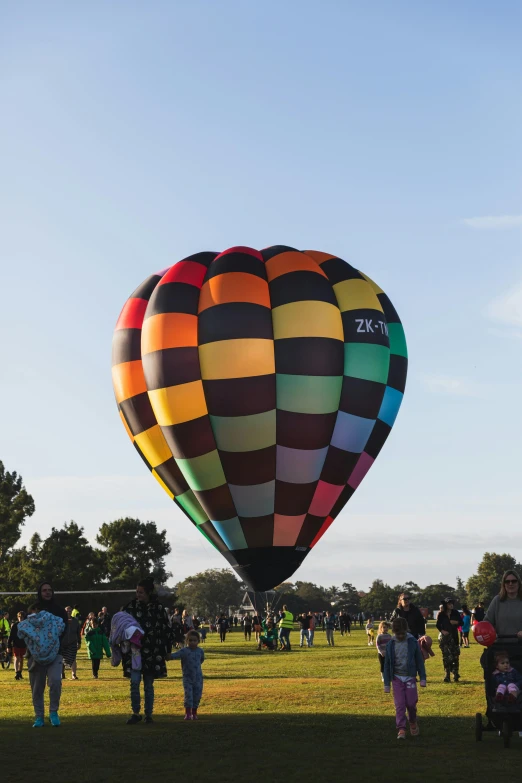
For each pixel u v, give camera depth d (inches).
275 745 420.2
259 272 1130.7
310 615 1563.7
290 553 1136.2
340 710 557.9
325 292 1120.8
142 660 504.7
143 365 1135.6
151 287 1211.9
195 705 522.6
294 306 1096.8
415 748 411.2
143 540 3260.3
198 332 1102.4
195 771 358.0
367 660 1066.1
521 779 339.9
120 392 1181.1
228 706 588.1
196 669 524.4
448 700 608.4
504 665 422.0
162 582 3319.4
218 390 1078.4
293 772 355.3
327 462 1117.1
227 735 451.8
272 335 1090.7
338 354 1102.4
